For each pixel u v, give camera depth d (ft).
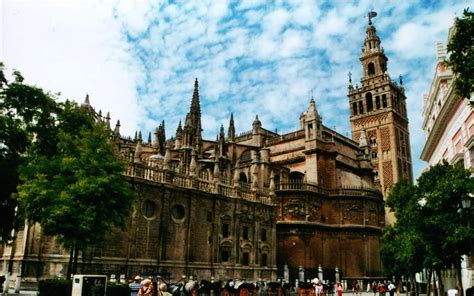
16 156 99.19
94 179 92.63
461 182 88.94
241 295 114.73
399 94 390.63
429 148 179.42
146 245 135.23
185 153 205.77
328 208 233.14
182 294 104.32
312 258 214.48
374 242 231.91
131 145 221.66
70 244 88.53
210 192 160.45
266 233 184.34
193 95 235.81
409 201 106.32
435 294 144.77
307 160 238.89
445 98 143.95
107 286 83.61
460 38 57.41
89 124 111.04
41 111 103.86
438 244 94.58
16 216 98.02
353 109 393.09
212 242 156.76
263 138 287.48
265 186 217.15
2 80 101.19
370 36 403.54
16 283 100.89
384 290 143.84
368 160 282.97
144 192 137.59
